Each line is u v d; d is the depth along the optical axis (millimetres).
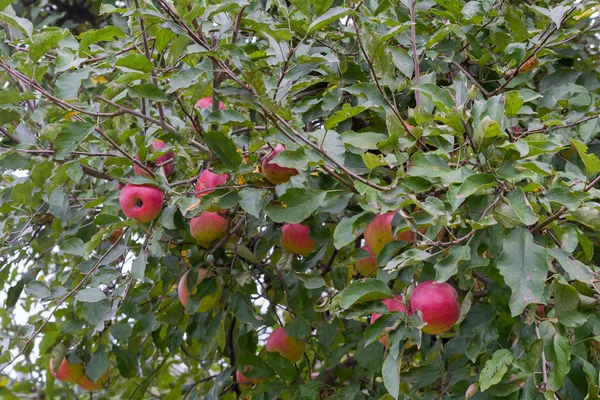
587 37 3426
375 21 2283
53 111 2092
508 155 1878
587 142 2543
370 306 2023
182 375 4121
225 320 3248
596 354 2230
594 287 1974
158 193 2396
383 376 1929
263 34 2404
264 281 3330
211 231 2641
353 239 2242
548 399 1797
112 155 2309
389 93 2492
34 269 3287
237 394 3320
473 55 2850
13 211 3014
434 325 2074
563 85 2854
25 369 4324
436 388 2826
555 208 2127
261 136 2066
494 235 2078
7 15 2021
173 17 1990
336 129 2629
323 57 2178
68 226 3271
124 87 2086
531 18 3238
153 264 2820
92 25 4801
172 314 2926
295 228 2721
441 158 1971
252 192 2232
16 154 2402
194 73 2041
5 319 4008
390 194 1953
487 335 2236
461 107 1900
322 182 2361
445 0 2619
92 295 2461
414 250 1910
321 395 3039
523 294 1758
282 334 3035
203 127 2367
